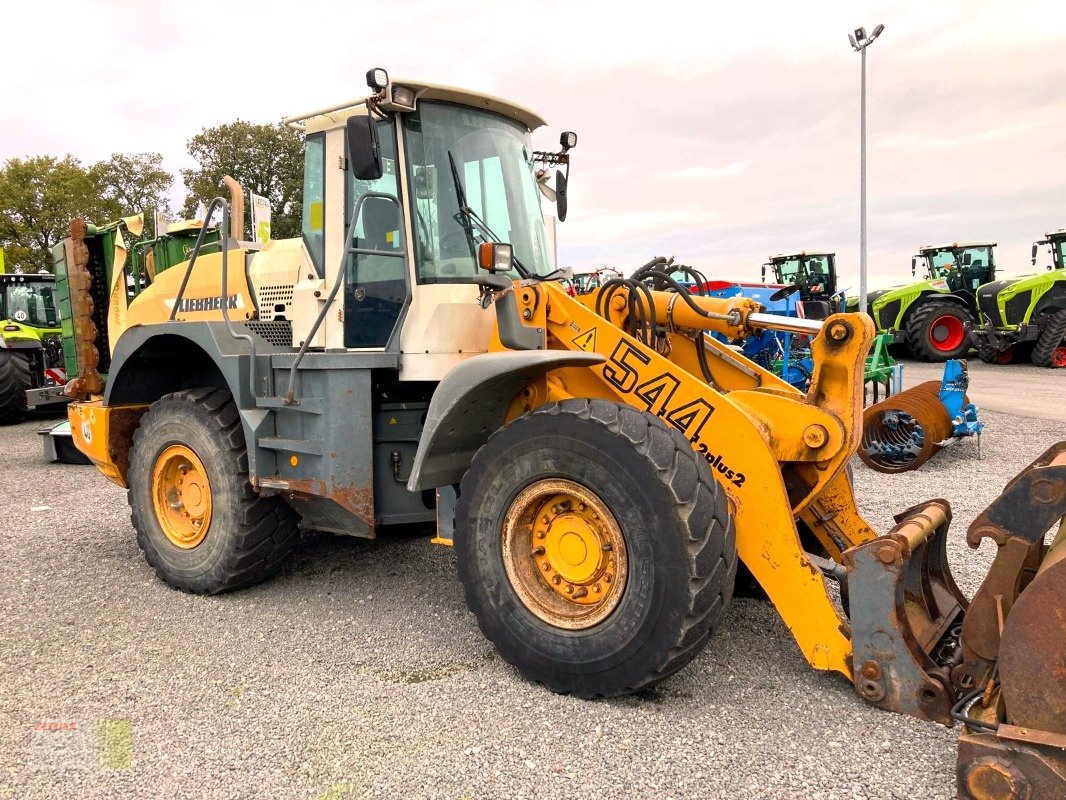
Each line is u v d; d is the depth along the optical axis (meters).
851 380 3.08
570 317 3.37
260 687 3.08
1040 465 2.69
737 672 3.08
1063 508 2.29
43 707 2.93
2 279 12.55
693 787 2.33
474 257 3.80
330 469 3.67
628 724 2.71
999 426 9.62
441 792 2.34
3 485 7.46
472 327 3.72
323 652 3.42
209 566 4.14
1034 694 2.04
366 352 3.73
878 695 2.71
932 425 7.02
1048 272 17.69
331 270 3.99
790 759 2.46
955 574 4.20
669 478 2.69
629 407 2.92
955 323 18.84
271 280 4.54
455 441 3.35
